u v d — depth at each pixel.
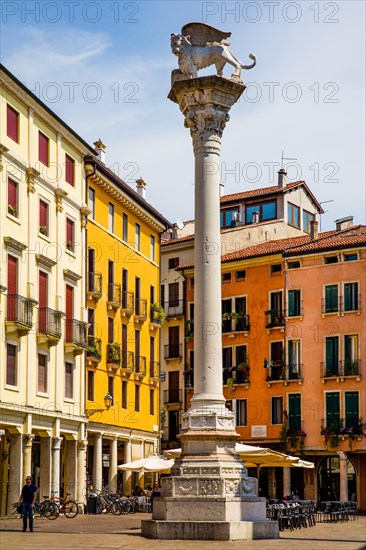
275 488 65.06
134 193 55.59
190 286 71.06
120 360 53.09
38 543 24.66
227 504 26.03
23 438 40.56
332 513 43.66
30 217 42.16
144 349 57.88
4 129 40.00
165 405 70.31
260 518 26.64
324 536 30.05
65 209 46.47
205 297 27.73
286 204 72.94
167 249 73.00
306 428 63.81
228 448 27.30
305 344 64.81
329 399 63.38
